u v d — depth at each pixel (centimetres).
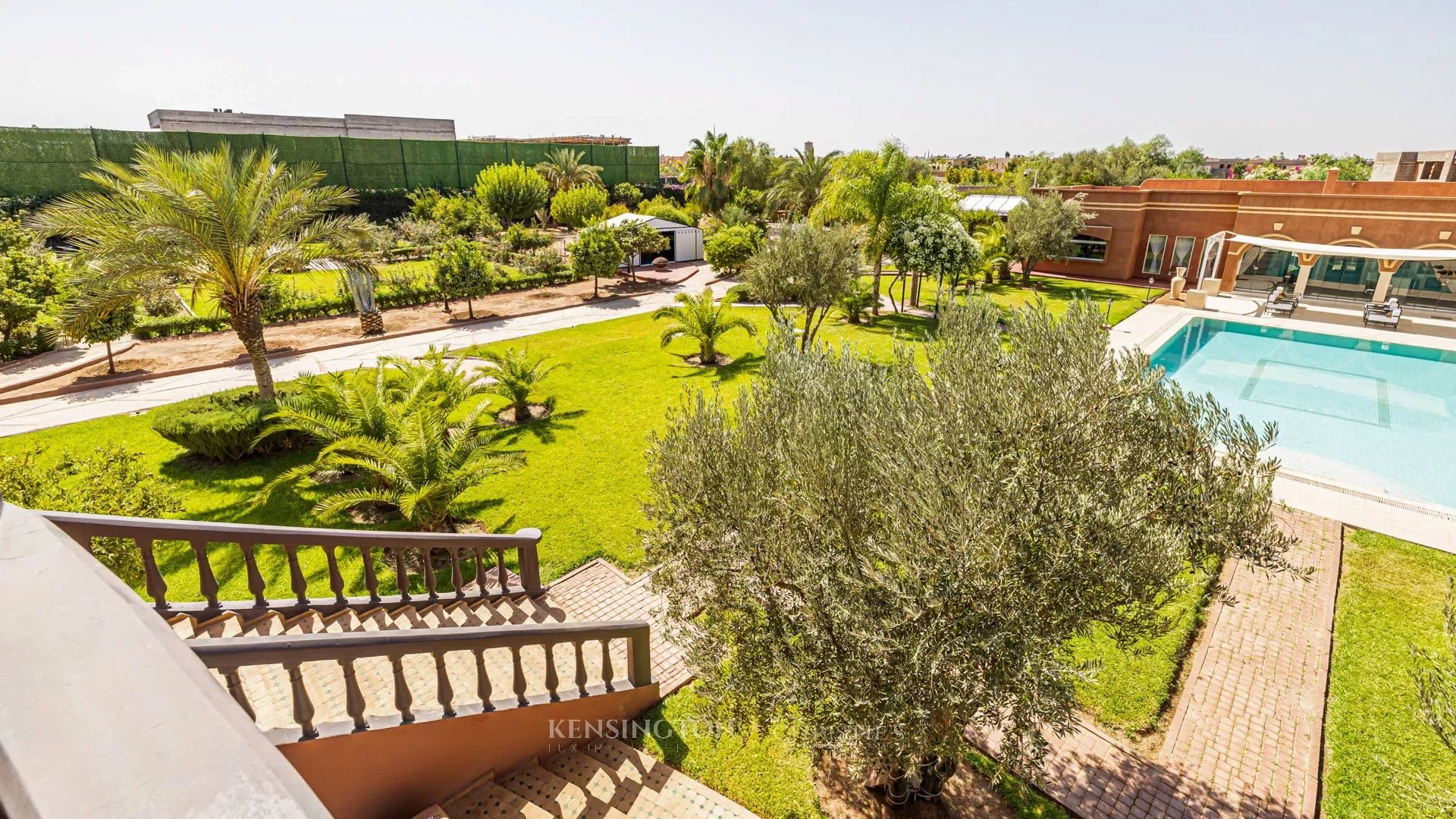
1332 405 1596
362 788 371
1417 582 852
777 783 562
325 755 348
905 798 527
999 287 2819
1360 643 741
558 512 993
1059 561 383
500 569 720
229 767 69
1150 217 2973
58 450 1199
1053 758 597
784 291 1532
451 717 416
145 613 102
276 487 1050
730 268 3033
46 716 77
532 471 1123
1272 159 8025
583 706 538
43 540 121
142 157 1137
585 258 2591
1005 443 434
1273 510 1034
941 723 425
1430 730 624
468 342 1984
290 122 6306
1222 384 1748
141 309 2081
